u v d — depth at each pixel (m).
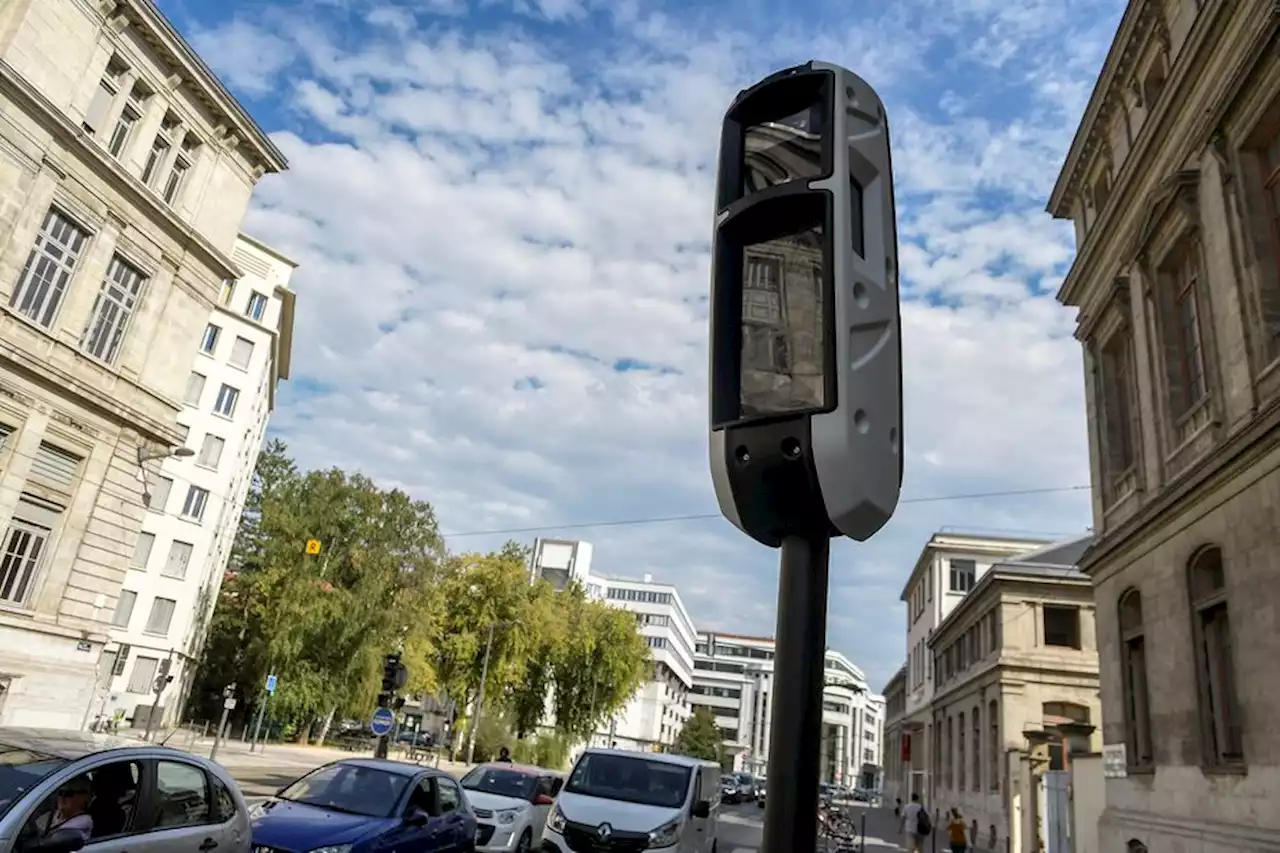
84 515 22.12
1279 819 9.98
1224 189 12.34
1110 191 16.66
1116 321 16.95
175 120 24.30
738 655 144.62
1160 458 14.38
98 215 21.84
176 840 6.79
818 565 1.60
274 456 59.81
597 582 115.94
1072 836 17.97
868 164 1.74
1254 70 11.41
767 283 1.72
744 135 1.87
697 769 12.57
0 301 19.44
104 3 21.44
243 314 47.12
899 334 1.73
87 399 21.80
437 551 45.38
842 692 130.38
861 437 1.55
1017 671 31.69
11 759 6.23
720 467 1.67
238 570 55.50
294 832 8.62
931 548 54.62
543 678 52.03
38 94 19.56
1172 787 12.95
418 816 9.74
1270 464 10.58
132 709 39.38
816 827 1.46
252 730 43.84
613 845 10.85
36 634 20.89
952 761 41.34
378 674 41.78
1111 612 16.05
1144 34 16.38
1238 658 11.16
